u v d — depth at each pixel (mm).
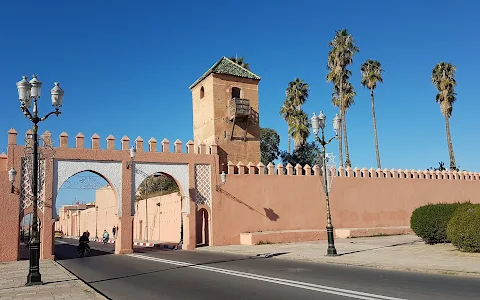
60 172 22594
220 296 9203
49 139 22422
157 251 25250
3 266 18125
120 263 18328
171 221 35906
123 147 24547
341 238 28688
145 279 12680
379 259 15867
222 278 12094
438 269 12539
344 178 32188
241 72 33656
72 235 71938
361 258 16406
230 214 27203
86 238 23547
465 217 17094
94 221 57375
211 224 26500
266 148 56594
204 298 9039
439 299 8195
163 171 25656
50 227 21844
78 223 67750
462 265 13406
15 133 21734
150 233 41750
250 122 33094
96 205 56406
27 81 12508
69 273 14789
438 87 46531
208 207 26656
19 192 21344
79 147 23312
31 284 11836
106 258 21453
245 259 18031
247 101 32188
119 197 23984
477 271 11852
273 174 29344
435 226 21297
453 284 10078
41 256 21438
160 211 38938
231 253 21297
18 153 21656
